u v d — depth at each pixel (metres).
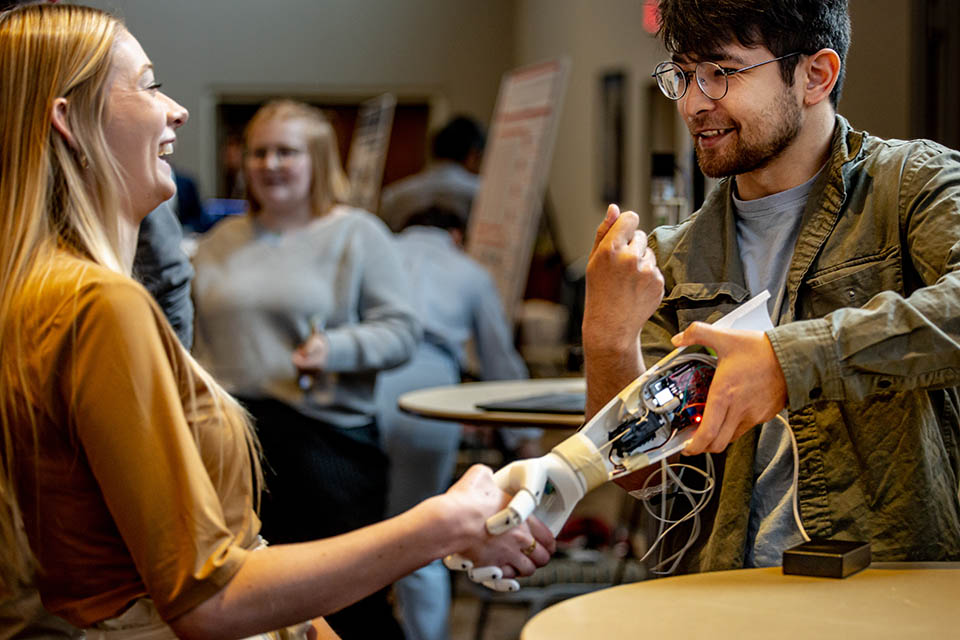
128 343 1.14
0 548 1.22
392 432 3.66
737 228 1.60
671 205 2.62
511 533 1.26
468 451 4.93
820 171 1.51
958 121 3.41
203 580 1.13
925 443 1.41
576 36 8.26
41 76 1.25
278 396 2.89
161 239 1.97
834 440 1.46
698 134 1.49
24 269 1.20
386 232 3.19
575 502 1.31
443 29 10.55
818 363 1.21
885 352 1.21
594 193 7.96
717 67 1.43
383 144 7.22
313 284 2.99
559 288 7.91
